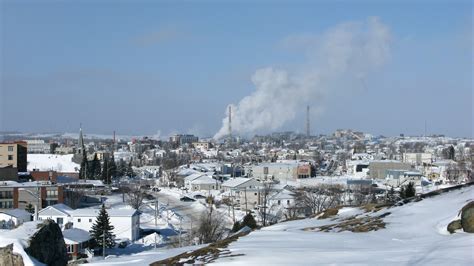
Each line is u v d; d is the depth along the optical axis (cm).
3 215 7331
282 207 9031
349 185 11119
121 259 2775
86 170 14562
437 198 3594
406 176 12375
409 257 1953
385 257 1984
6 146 12275
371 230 2889
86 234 6444
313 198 8850
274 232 3106
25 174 11400
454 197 3484
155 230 7931
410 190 7281
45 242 4081
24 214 7525
